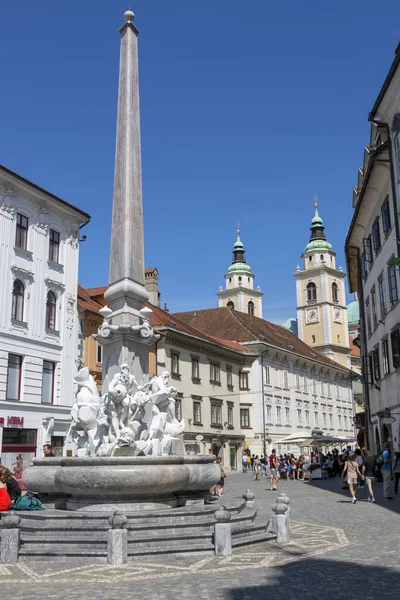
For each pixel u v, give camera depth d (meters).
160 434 13.11
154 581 8.12
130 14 16.53
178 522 10.58
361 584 7.70
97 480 10.88
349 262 41.09
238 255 117.25
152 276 50.25
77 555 9.50
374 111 26.67
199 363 48.91
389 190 27.88
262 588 7.61
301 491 26.55
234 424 53.25
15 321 30.09
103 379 13.89
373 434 36.09
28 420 29.95
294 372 65.44
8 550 9.57
